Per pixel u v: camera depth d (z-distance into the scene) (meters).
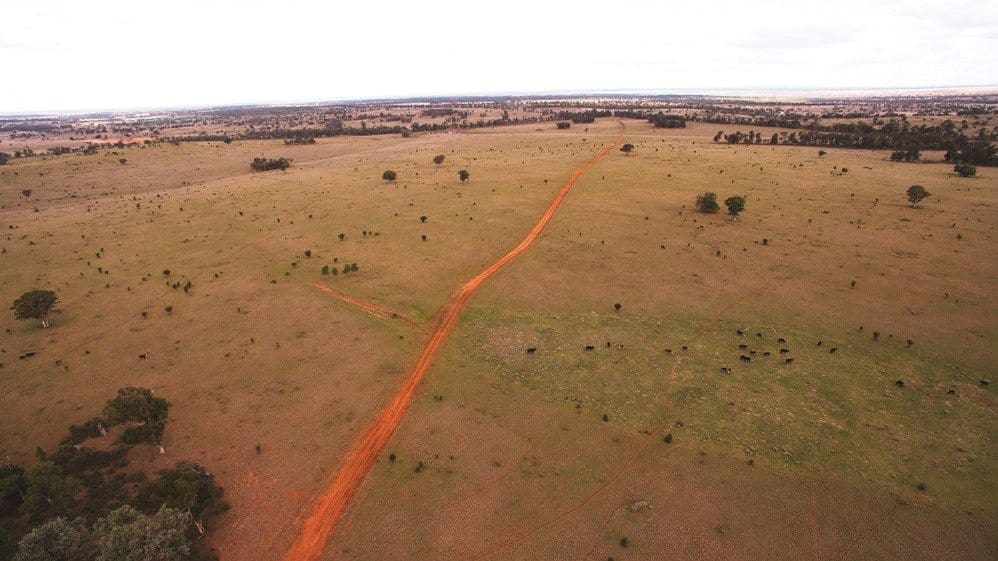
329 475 33.56
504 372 43.66
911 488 31.03
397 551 28.36
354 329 50.72
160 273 64.75
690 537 28.39
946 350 43.97
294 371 44.31
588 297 56.03
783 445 34.66
